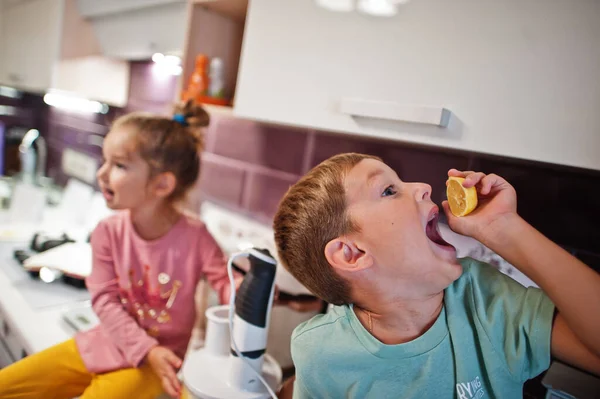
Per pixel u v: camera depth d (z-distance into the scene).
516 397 0.54
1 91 2.34
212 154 1.39
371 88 0.64
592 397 0.61
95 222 1.71
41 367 0.86
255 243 1.05
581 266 0.47
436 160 0.85
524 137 0.50
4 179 2.15
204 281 1.07
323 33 0.70
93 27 1.52
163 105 1.53
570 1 0.47
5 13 2.00
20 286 1.22
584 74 0.46
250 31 0.82
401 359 0.55
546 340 0.50
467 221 0.53
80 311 1.11
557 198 0.70
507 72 0.51
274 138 1.19
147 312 0.91
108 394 0.81
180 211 1.00
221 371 0.76
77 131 2.08
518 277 0.71
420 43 0.58
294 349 0.63
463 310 0.57
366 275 0.54
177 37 1.11
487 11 0.53
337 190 0.56
